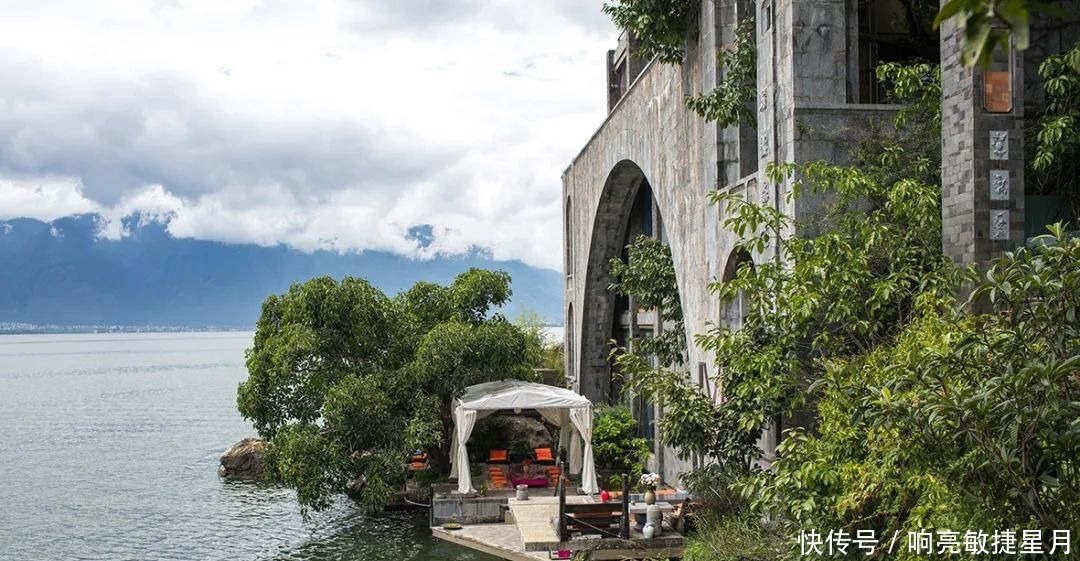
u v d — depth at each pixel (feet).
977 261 42.83
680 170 76.59
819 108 53.78
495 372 99.30
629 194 115.55
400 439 92.48
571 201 140.97
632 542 61.62
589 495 87.15
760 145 58.59
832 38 54.08
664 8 72.02
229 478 139.85
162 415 246.68
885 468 31.48
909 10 63.52
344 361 98.37
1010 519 26.50
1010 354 25.52
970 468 26.45
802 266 44.11
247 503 119.24
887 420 27.73
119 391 339.36
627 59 110.32
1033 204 49.37
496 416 117.29
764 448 59.47
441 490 94.22
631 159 95.71
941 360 26.96
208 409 264.93
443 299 110.52
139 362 609.01
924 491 30.83
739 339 48.80
